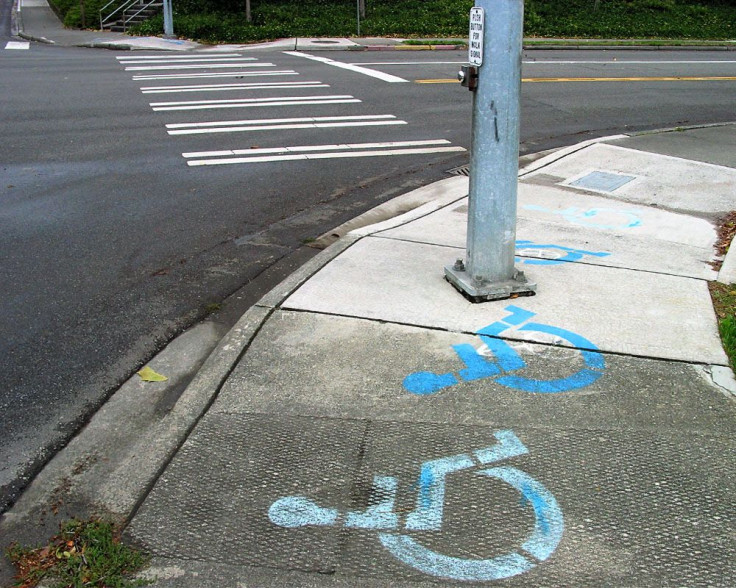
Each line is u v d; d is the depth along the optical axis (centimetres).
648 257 633
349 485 352
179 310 573
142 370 478
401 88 1549
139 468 370
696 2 3183
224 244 714
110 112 1310
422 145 1108
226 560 309
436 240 672
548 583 296
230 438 388
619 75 1789
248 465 368
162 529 327
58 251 691
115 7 2845
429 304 532
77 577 300
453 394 423
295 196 866
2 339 525
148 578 300
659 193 833
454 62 1962
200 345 515
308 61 1962
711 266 612
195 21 2559
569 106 1405
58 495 356
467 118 1285
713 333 491
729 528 324
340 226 765
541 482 353
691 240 680
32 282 622
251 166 988
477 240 534
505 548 314
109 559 309
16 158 1017
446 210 773
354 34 2505
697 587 293
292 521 330
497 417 402
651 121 1291
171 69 1811
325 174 956
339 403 416
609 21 2767
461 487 350
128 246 705
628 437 385
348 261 617
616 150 1018
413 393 425
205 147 1083
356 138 1143
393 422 399
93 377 476
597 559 307
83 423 424
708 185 860
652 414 405
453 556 310
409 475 358
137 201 840
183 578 300
